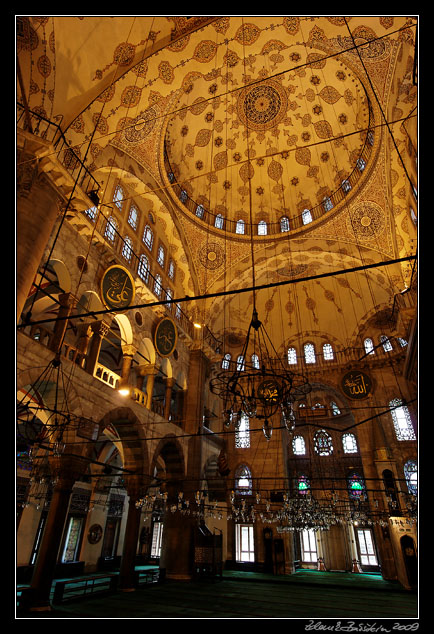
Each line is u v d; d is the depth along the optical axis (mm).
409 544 15156
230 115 18547
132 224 16625
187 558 15617
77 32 10961
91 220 13031
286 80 17156
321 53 15125
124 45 12078
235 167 20375
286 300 24484
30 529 14805
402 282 17406
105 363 19812
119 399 12727
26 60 10109
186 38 12938
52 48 10609
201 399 18859
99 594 11180
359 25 12727
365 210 18125
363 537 21422
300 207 20828
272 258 20594
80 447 10391
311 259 20516
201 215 20641
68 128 11422
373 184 17281
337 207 18812
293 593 13336
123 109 13141
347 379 15953
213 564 15570
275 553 19453
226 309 24641
